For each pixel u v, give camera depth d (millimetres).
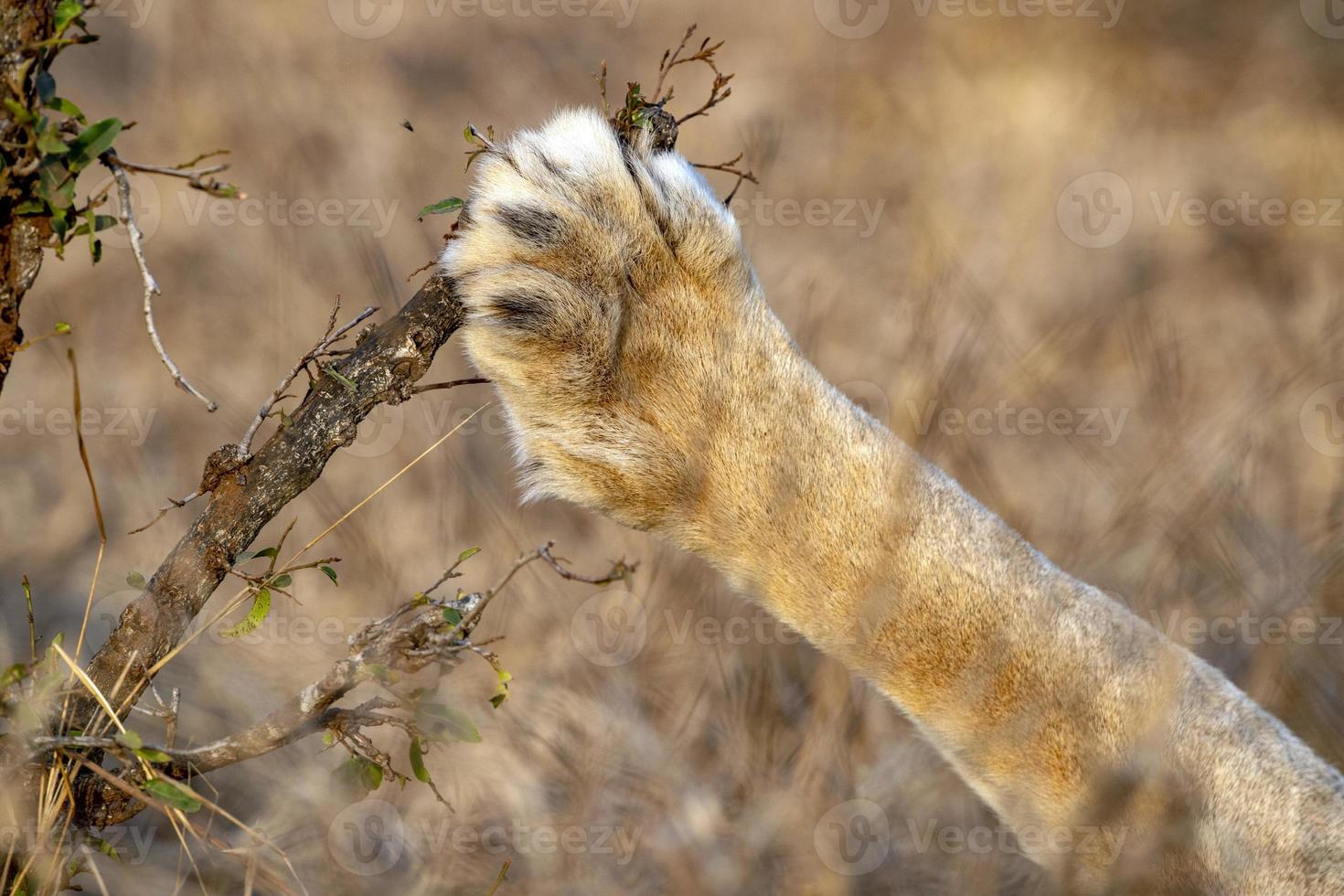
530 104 23500
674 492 7121
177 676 10664
